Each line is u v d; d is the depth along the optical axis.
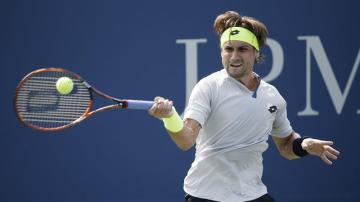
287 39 22.59
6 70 23.09
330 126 22.67
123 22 22.77
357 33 22.50
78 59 22.89
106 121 22.91
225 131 13.52
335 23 22.52
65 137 23.09
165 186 22.92
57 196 23.19
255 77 14.03
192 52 22.66
